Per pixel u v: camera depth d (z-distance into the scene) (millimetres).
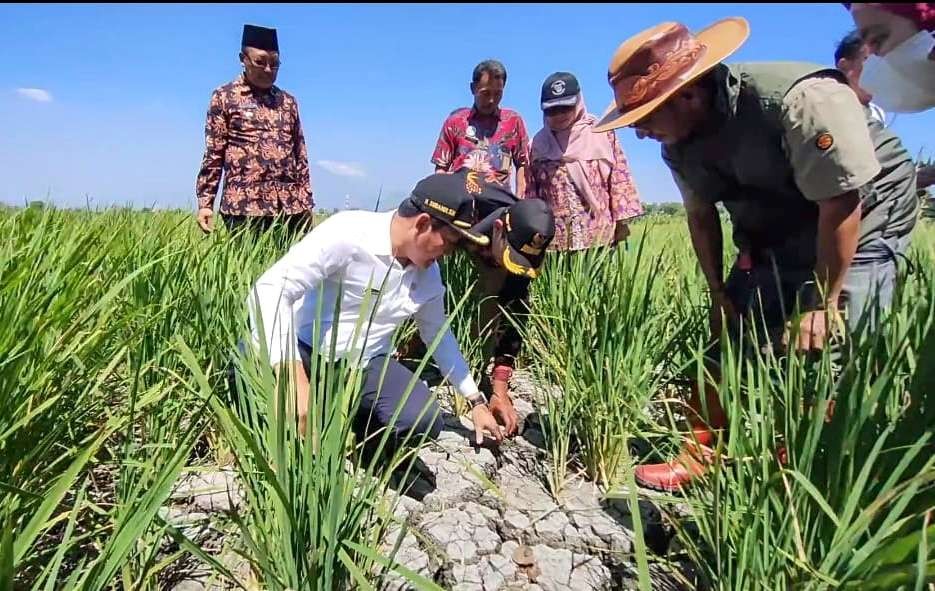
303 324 2480
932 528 1248
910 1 1437
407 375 2625
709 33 2186
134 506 1428
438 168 4426
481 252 2604
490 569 2039
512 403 3150
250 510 1740
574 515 2324
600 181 4059
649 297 2652
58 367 1812
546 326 3100
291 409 1645
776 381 2121
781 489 1676
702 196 2504
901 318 1839
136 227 4043
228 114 4266
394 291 2396
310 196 4789
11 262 2115
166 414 2158
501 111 4363
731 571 1630
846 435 1502
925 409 1553
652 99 2084
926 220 3225
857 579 1368
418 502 2320
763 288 2523
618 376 2451
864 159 1861
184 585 1805
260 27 4141
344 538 1660
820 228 2025
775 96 1987
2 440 1499
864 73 1734
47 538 1840
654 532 2275
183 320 2350
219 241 3170
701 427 2605
